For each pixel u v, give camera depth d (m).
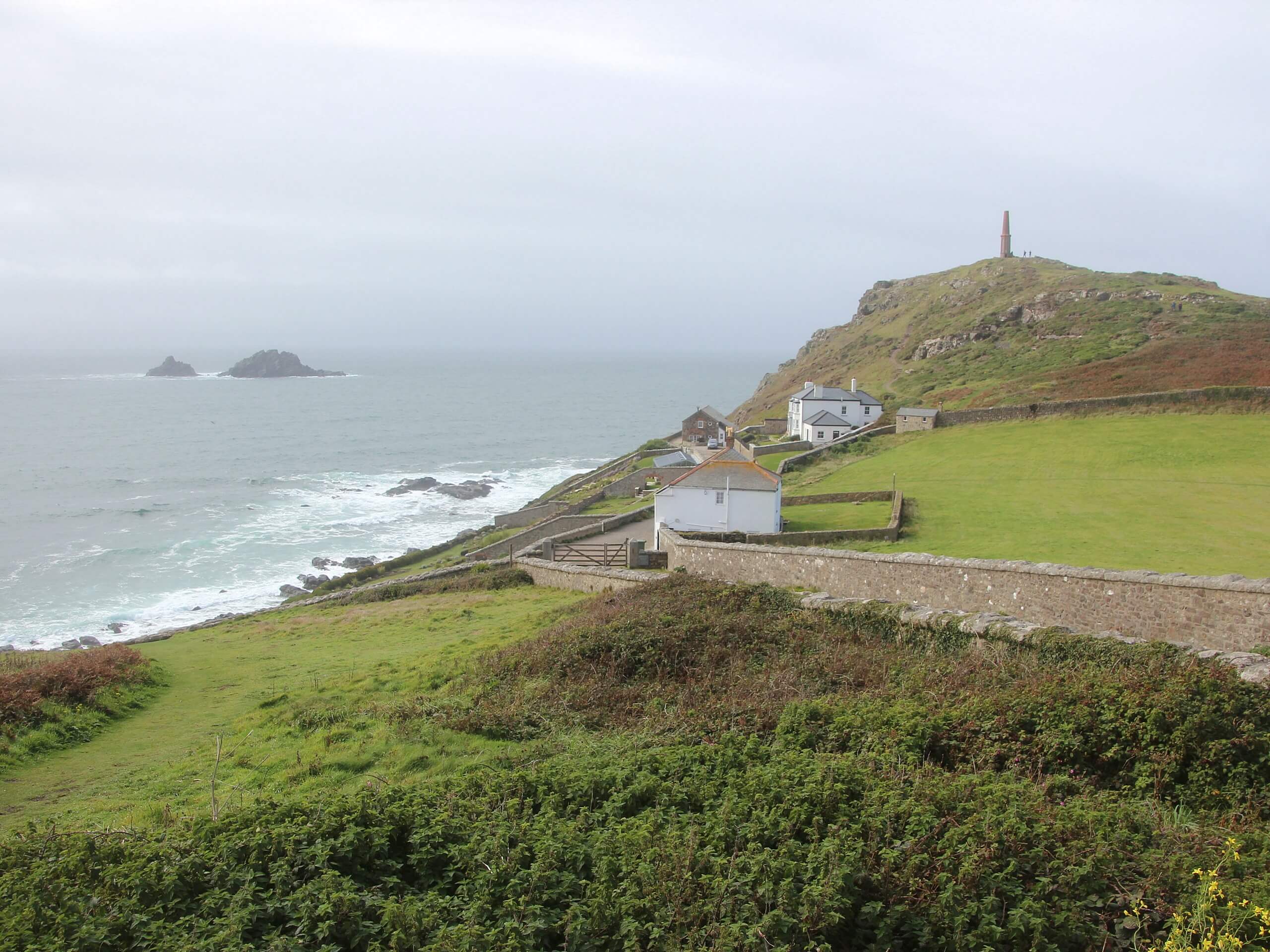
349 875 10.66
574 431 178.12
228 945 9.02
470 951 9.04
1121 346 91.94
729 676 20.06
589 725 18.14
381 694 22.70
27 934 9.38
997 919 9.23
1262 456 51.03
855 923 9.50
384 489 106.88
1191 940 8.64
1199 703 13.86
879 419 83.94
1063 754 13.65
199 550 76.00
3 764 18.14
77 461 128.38
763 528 44.28
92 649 33.94
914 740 14.12
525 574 44.34
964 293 152.25
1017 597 24.25
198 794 15.88
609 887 10.08
